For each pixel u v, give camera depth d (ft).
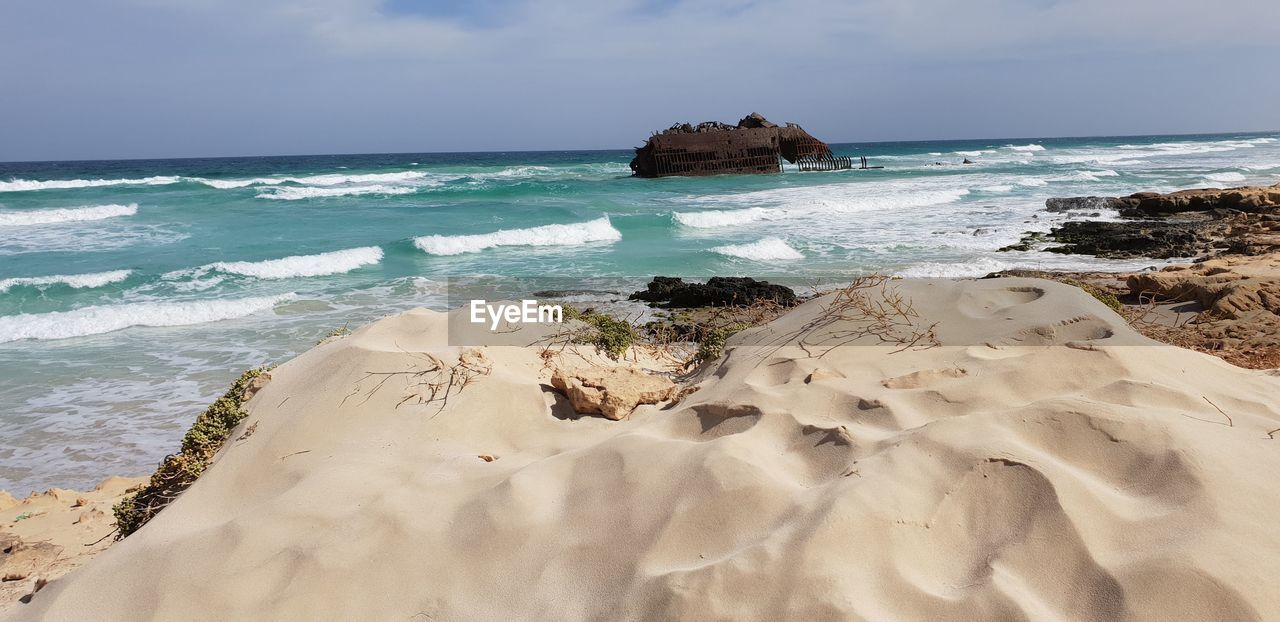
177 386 28.91
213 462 13.51
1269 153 221.05
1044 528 7.63
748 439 9.97
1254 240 52.60
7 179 189.98
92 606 9.07
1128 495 8.18
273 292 46.06
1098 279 39.47
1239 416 9.93
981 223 71.46
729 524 8.41
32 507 18.63
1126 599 6.75
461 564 8.95
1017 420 9.43
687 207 87.66
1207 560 6.82
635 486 9.32
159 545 10.00
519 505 9.53
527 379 14.06
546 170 195.72
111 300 44.42
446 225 74.74
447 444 11.99
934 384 11.16
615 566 8.37
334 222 76.84
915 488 8.29
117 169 272.72
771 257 55.52
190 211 85.66
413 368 13.62
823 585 7.11
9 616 9.91
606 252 60.08
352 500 10.16
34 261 56.13
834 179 135.74
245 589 8.80
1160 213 74.13
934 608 7.00
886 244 59.62
